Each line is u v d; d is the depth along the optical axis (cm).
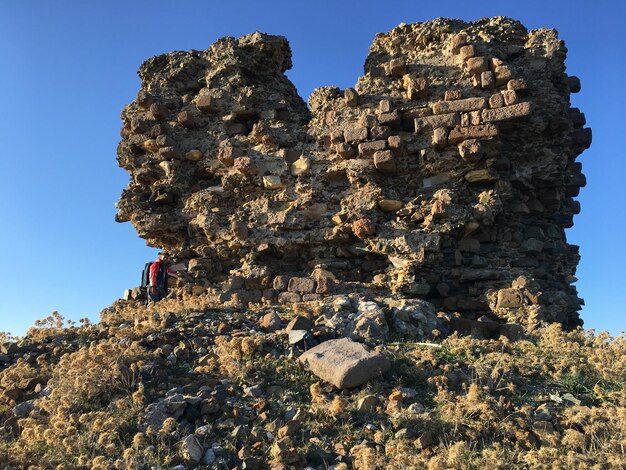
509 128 1041
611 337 725
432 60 1112
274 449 443
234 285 1080
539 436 472
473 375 580
